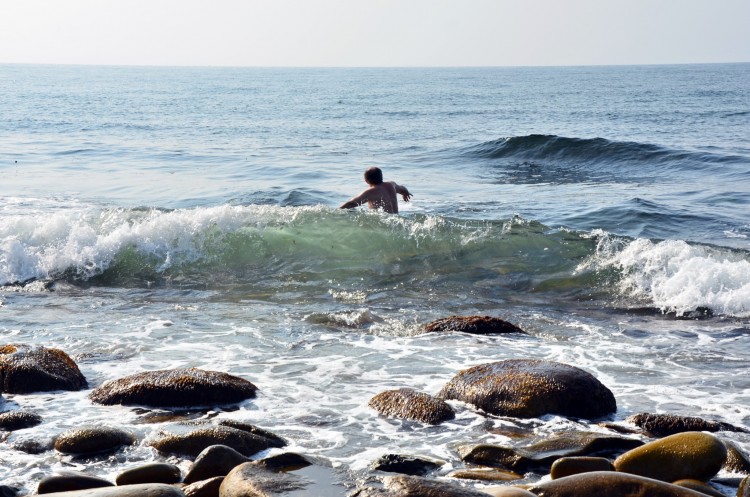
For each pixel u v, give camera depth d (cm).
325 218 1166
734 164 2109
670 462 464
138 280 1041
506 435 541
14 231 1110
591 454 496
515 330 814
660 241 1062
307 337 790
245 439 511
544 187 1844
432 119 4350
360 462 495
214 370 685
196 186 1816
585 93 8112
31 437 530
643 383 659
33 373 631
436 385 649
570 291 974
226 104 5775
